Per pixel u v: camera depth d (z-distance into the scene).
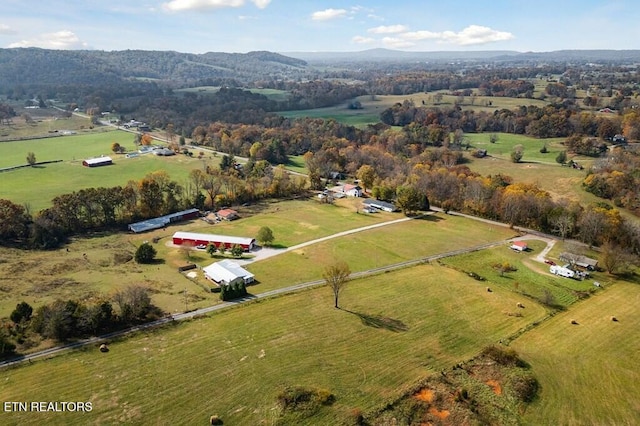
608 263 90.75
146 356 59.38
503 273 90.38
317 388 53.56
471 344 64.75
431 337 66.19
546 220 116.69
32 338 62.09
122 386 53.31
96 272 86.44
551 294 81.31
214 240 102.12
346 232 114.50
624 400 54.00
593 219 106.06
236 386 53.97
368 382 55.31
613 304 78.62
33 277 82.62
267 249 101.81
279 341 63.84
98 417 48.31
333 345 63.22
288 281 84.62
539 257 99.88
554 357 62.19
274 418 49.00
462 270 91.75
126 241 105.81
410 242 107.81
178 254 97.69
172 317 69.69
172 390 52.94
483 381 56.38
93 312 64.31
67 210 109.12
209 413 49.53
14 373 54.78
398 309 74.56
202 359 59.09
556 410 51.75
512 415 50.62
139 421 48.06
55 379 54.06
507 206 123.06
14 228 100.50
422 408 51.16
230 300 76.12
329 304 75.56
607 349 64.88
